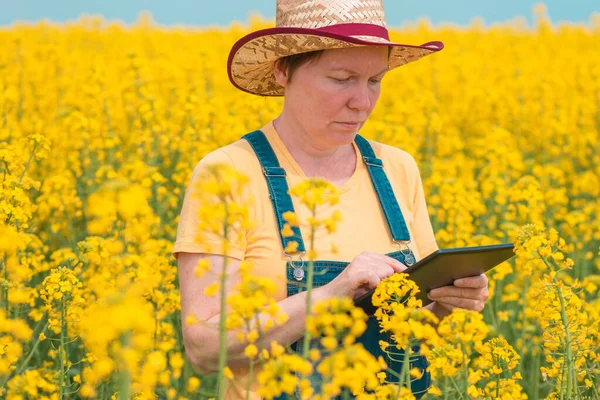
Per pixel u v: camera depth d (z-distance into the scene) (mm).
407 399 2680
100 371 2031
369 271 2941
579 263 6531
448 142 8828
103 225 2100
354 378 2080
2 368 2850
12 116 8164
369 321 3227
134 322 1869
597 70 10375
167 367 4684
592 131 9922
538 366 4914
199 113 7473
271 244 3137
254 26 16391
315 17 3191
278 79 3303
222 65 12594
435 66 11906
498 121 10789
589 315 4285
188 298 3090
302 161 3297
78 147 7484
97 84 8383
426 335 2479
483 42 16234
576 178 8430
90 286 4262
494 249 2908
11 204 4309
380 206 3359
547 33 17609
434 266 2902
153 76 10383
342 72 3090
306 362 2137
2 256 4090
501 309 5773
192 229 3100
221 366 2348
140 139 7250
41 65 10297
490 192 7098
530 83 11078
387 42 3031
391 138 8266
